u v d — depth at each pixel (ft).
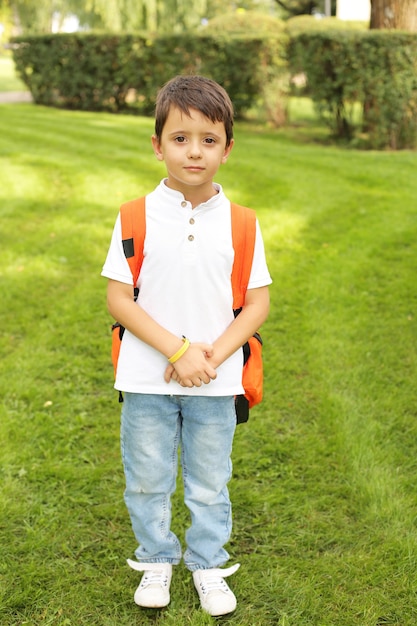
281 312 14.30
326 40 31.60
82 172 25.64
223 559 7.22
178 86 5.92
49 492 8.82
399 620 6.95
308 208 21.21
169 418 6.49
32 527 8.20
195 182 5.95
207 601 6.95
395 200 22.21
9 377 11.52
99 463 9.46
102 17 56.65
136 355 6.28
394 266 16.67
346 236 18.74
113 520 8.38
